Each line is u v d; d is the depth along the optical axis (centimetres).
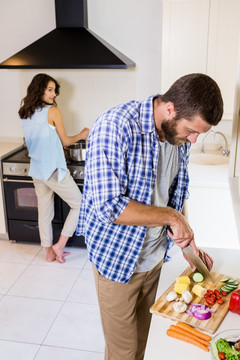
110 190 138
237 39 294
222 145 338
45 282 303
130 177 148
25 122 299
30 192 335
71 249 350
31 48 315
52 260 332
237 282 155
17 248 353
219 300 145
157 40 332
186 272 165
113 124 139
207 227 285
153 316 142
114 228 154
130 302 169
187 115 129
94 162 140
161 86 319
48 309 273
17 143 383
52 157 301
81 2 317
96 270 166
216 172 289
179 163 164
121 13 330
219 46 299
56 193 321
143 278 170
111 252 157
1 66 305
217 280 159
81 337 248
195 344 129
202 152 331
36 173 308
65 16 321
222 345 116
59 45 312
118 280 160
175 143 143
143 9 326
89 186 155
